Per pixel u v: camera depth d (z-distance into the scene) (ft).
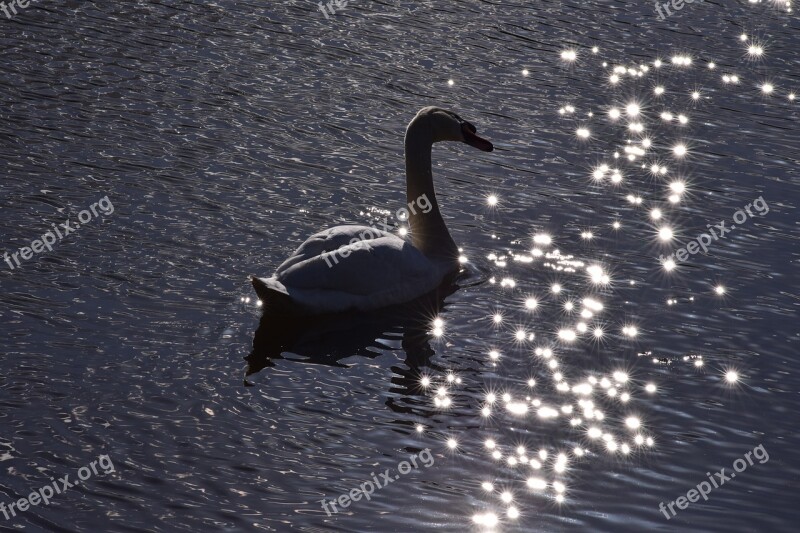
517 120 59.57
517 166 54.70
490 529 29.55
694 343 39.91
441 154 55.83
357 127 56.95
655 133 59.11
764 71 67.77
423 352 38.75
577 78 65.31
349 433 33.45
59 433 32.27
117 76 59.77
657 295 43.42
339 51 66.33
